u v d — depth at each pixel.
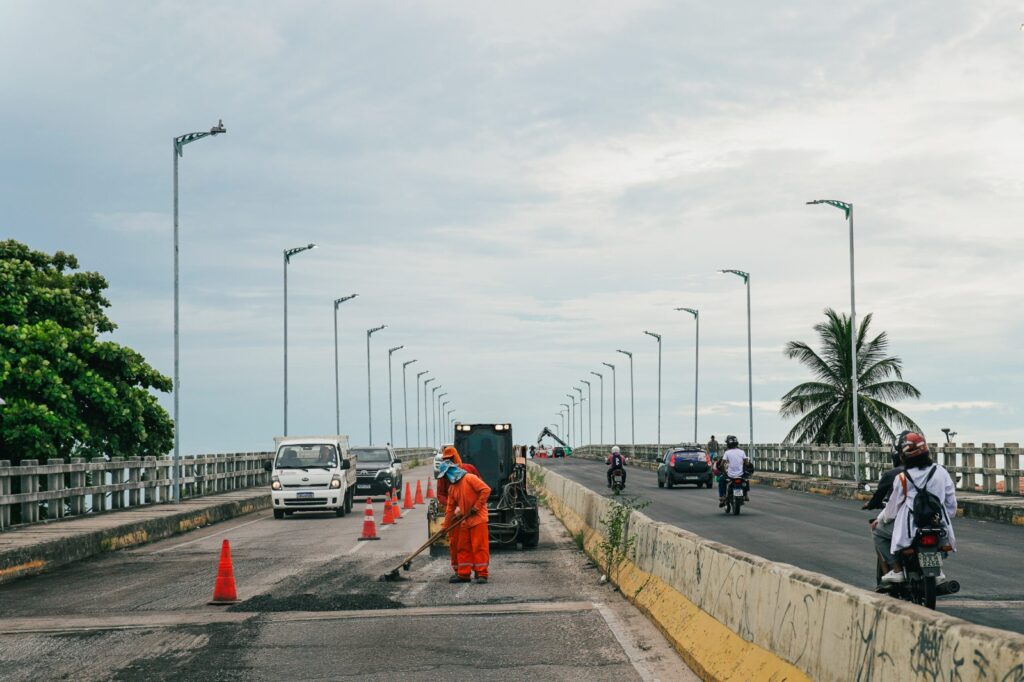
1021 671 4.08
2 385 32.31
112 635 11.30
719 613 8.83
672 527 11.91
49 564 18.44
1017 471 28.20
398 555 19.36
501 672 9.00
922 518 9.67
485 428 21.08
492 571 16.70
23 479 22.81
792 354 59.44
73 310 36.66
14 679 9.17
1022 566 15.95
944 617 4.95
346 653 9.99
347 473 32.28
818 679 6.26
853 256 41.50
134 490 30.50
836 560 16.88
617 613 12.07
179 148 35.62
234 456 42.69
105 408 34.12
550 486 35.91
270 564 18.09
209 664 9.62
